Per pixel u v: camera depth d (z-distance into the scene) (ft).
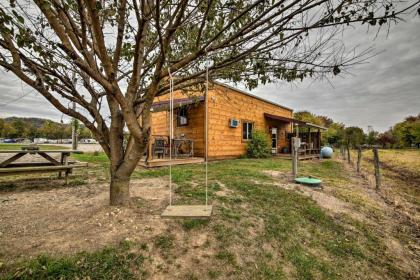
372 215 13.44
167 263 7.20
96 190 14.24
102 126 10.52
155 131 43.09
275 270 7.83
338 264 8.70
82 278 6.09
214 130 34.96
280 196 14.55
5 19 5.68
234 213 11.14
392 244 10.40
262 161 35.19
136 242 7.73
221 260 7.76
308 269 8.13
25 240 7.41
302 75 8.19
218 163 31.07
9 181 16.42
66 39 7.52
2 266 6.08
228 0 7.26
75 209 10.33
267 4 7.39
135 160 10.16
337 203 14.69
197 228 9.23
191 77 10.37
